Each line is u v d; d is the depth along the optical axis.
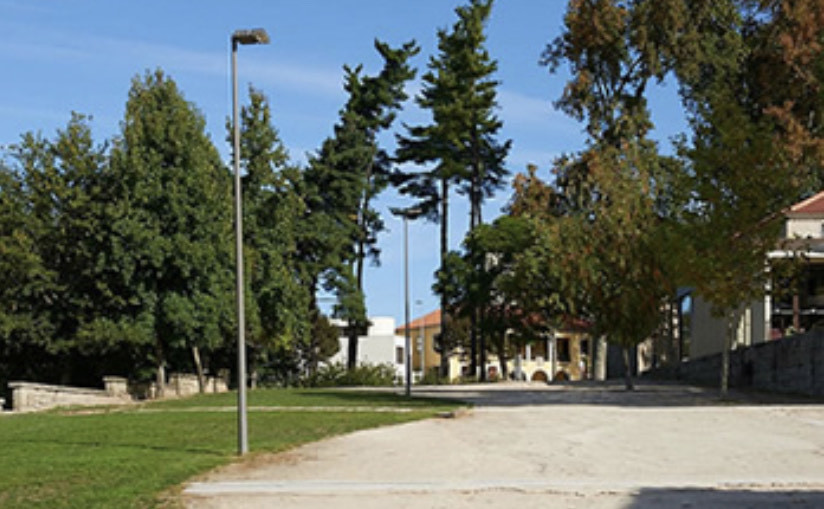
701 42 45.47
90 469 15.21
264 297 46.50
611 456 16.11
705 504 12.21
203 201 39.44
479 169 66.88
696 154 28.50
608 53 47.03
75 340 38.78
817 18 45.19
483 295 58.28
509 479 14.09
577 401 28.25
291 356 58.81
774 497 12.54
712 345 41.88
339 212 64.12
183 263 38.28
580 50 46.88
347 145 65.19
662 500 12.49
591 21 45.75
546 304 51.72
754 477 14.04
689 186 28.72
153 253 37.72
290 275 48.28
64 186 39.19
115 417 25.41
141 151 38.84
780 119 44.03
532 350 96.38
